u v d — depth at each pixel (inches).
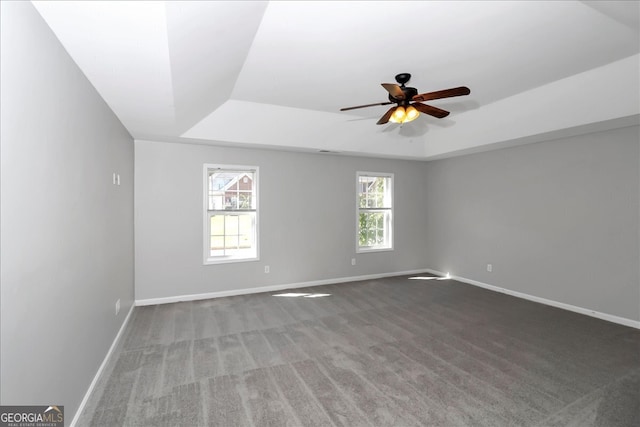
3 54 49.6
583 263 162.4
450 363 112.0
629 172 145.6
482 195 215.0
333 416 84.2
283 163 209.8
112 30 64.8
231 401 90.4
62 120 72.8
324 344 127.5
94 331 97.6
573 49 109.0
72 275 79.5
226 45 92.4
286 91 146.5
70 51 74.3
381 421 82.4
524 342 129.1
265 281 205.6
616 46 107.0
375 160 240.5
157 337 134.0
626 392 94.7
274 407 87.8
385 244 249.6
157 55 75.4
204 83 112.1
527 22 92.6
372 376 103.6
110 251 117.4
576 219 165.0
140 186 174.6
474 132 187.3
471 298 190.2
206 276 190.4
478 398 91.9
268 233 206.2
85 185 89.0
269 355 118.1
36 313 61.0
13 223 52.9
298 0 81.0
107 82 92.5
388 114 125.0
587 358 115.6
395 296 194.4
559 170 171.9
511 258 197.0
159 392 94.5
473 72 127.6
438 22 92.3
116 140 127.3
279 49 107.7
